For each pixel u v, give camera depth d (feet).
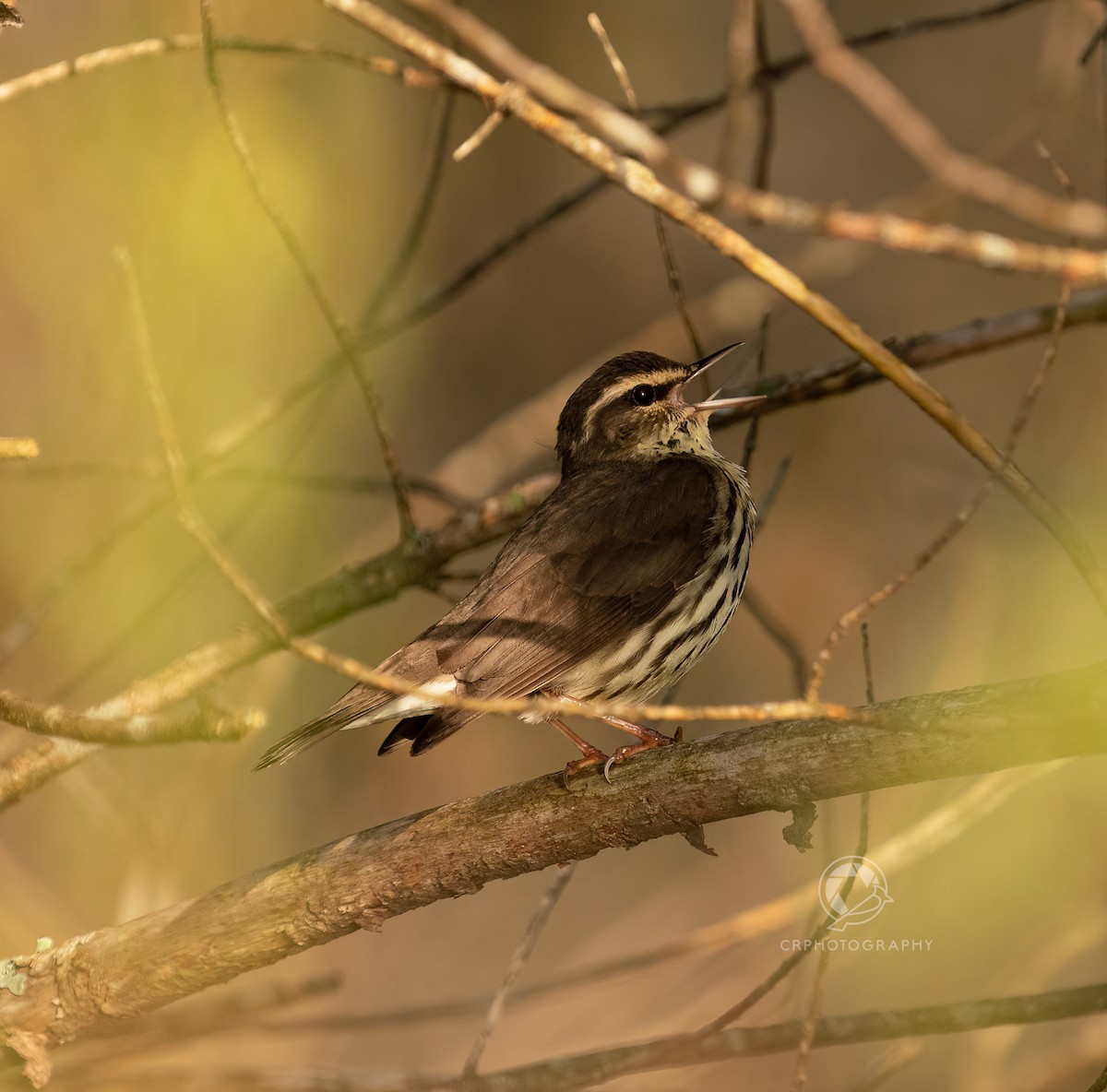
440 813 23.97
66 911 42.09
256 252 43.80
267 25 47.37
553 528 31.86
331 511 53.01
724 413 37.17
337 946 49.21
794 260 58.85
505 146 65.36
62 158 42.73
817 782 21.70
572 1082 26.86
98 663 35.55
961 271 61.21
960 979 41.01
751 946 47.42
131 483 42.65
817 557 58.54
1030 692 20.40
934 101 64.34
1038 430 53.72
